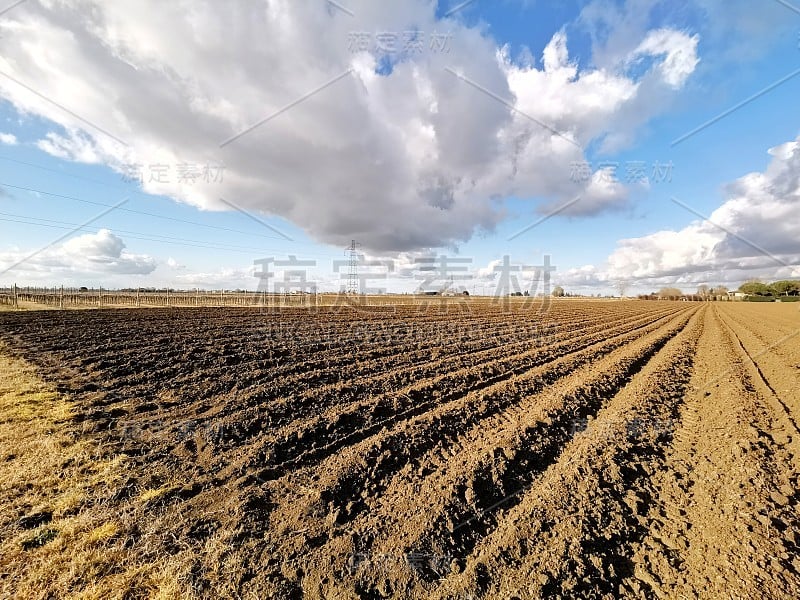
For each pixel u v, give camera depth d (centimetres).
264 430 707
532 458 623
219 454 612
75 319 2028
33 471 520
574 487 526
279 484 540
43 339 1422
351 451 637
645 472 590
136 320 2089
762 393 1006
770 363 1391
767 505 481
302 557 396
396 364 1266
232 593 349
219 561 386
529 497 520
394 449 640
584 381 1052
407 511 477
